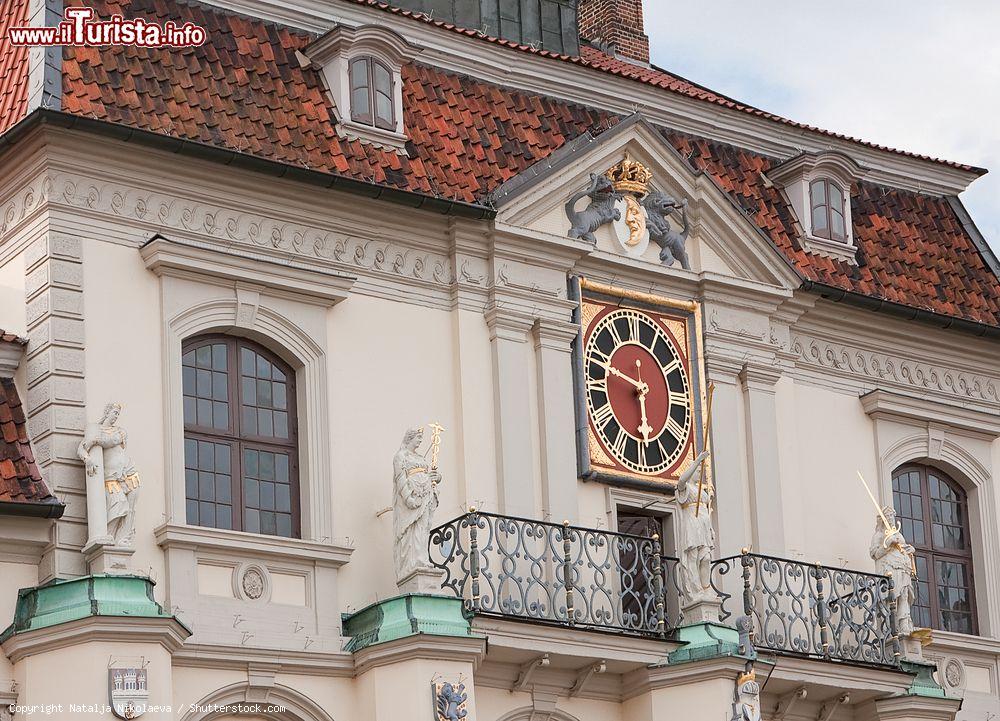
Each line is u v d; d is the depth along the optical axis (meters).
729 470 36.81
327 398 33.28
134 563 30.95
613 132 36.41
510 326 35.09
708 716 33.41
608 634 33.28
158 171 32.47
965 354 40.44
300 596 32.22
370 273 34.25
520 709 33.50
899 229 40.81
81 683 29.11
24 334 31.86
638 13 45.75
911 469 39.66
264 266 32.94
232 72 33.91
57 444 30.78
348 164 34.09
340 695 32.03
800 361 38.41
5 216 32.62
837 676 35.59
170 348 32.00
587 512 35.16
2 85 33.09
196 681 30.88
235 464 32.50
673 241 36.94
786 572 36.25
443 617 31.70
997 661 39.25
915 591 38.50
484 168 35.72
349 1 35.84
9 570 30.25
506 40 39.56
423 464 32.41
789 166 39.38
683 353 36.72
